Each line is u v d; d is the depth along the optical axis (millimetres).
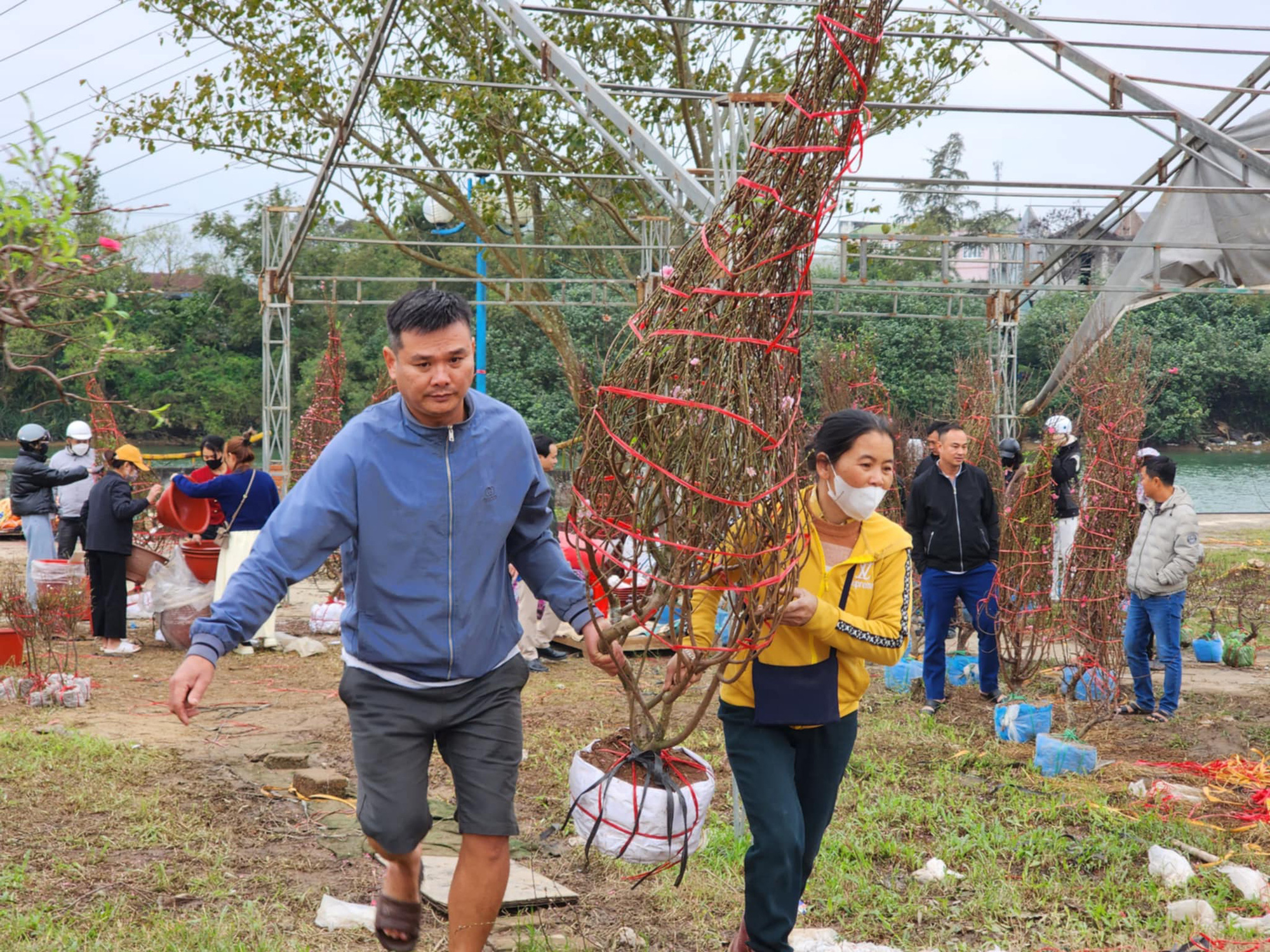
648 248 14430
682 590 2863
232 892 3939
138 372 39000
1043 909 4062
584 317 26438
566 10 9336
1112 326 13008
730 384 2764
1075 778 5785
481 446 2924
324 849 4469
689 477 2775
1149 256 12516
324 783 5188
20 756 5562
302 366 38000
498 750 2980
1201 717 7457
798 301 2838
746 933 3047
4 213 2166
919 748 6383
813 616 2922
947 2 10523
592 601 3012
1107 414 7332
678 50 17734
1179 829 4914
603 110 8094
